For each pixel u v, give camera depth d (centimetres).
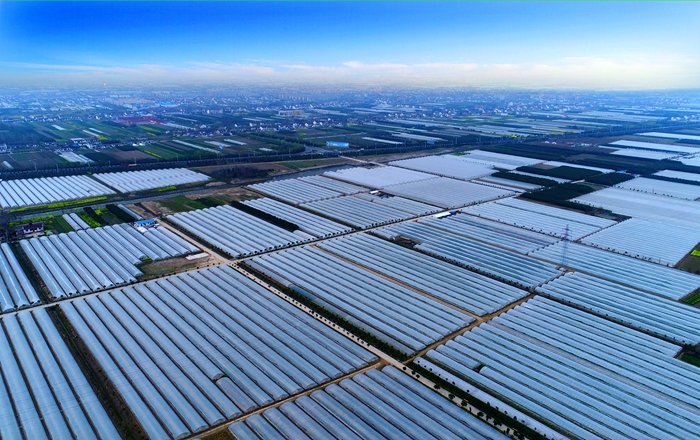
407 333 8131
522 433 5878
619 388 6750
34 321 8300
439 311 8806
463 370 7075
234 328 8138
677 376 6962
